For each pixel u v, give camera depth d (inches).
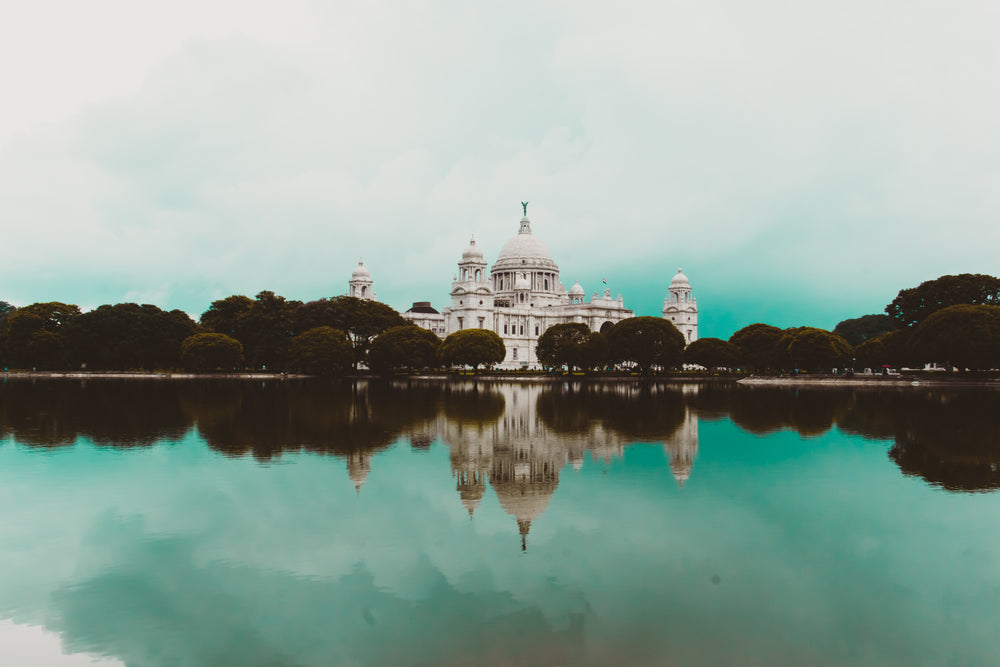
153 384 5526.6
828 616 938.1
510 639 878.4
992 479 1702.8
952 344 5890.8
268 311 7554.1
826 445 2233.0
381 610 960.3
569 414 3201.3
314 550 1189.7
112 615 954.7
